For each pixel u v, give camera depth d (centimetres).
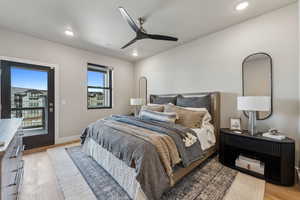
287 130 209
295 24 203
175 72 376
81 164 237
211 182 185
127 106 511
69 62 370
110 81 473
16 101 296
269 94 224
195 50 329
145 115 289
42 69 328
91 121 416
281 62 214
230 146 230
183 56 356
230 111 271
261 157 212
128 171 162
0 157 83
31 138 313
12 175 122
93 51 412
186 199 154
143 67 482
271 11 223
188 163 175
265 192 167
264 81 229
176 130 192
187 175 202
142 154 142
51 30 287
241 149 232
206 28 278
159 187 138
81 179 193
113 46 372
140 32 223
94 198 157
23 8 216
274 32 220
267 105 194
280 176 180
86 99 405
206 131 239
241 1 201
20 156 181
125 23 259
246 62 248
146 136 170
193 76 334
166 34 302
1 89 278
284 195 162
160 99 372
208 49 305
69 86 371
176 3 204
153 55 442
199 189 171
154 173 139
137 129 204
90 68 430
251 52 244
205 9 219
